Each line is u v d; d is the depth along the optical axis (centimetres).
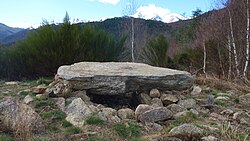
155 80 597
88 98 563
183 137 407
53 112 478
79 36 937
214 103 609
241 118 521
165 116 485
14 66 947
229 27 1143
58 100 535
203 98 638
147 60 1173
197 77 862
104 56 975
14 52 948
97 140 392
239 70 1038
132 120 479
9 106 434
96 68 621
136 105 598
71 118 457
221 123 483
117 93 580
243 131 457
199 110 556
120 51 1045
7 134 399
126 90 590
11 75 952
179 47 1664
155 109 484
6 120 412
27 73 941
